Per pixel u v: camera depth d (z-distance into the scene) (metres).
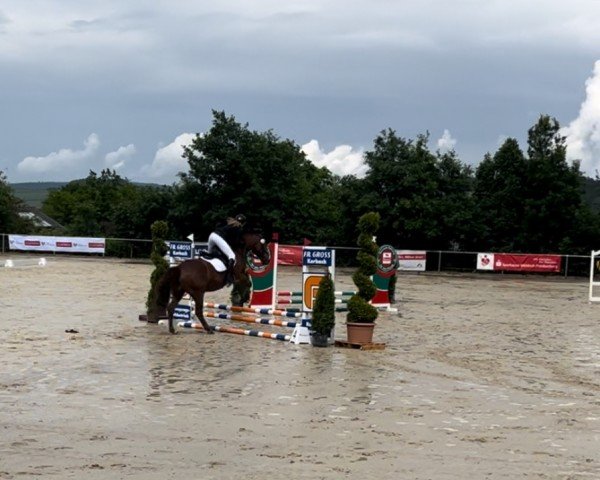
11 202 60.56
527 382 11.96
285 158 54.41
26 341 14.67
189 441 7.77
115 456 7.09
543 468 7.04
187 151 53.59
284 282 34.78
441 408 9.80
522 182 51.53
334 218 54.34
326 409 9.54
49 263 44.12
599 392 11.28
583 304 28.59
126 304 22.55
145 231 55.81
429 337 17.28
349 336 15.27
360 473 6.70
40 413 8.89
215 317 18.02
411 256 47.31
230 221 16.95
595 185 63.03
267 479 6.45
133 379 11.23
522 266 46.69
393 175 50.34
